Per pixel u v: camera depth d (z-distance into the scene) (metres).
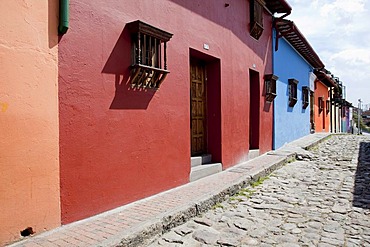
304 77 14.88
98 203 3.78
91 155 3.67
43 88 3.14
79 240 3.04
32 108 3.04
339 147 11.76
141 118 4.41
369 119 54.59
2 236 2.83
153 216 3.75
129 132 4.21
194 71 6.49
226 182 5.58
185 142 5.43
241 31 7.79
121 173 4.09
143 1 4.43
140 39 4.20
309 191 5.62
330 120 23.36
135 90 4.29
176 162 5.20
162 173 4.86
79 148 3.53
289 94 12.19
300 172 7.38
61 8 3.26
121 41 4.04
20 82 2.94
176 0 5.18
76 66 3.47
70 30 3.40
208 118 6.82
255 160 8.15
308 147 11.19
